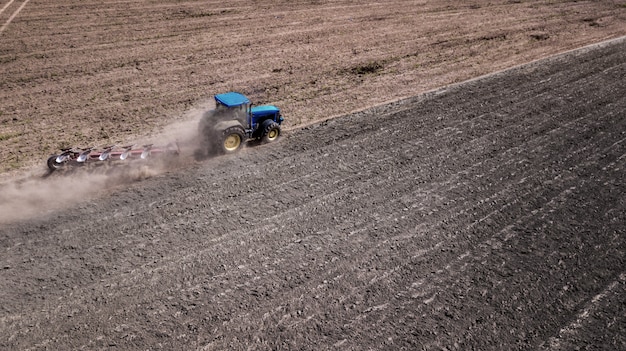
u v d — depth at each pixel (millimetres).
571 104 15922
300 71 20625
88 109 16547
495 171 11969
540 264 8727
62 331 7293
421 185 11398
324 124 14922
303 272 8562
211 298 7957
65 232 9570
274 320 7539
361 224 9938
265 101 17344
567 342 7125
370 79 19641
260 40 24875
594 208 10352
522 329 7371
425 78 19578
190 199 10766
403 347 7062
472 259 8891
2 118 15688
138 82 19141
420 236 9562
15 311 7648
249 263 8781
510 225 9875
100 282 8281
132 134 14570
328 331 7348
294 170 12094
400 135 14047
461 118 15156
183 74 20078
